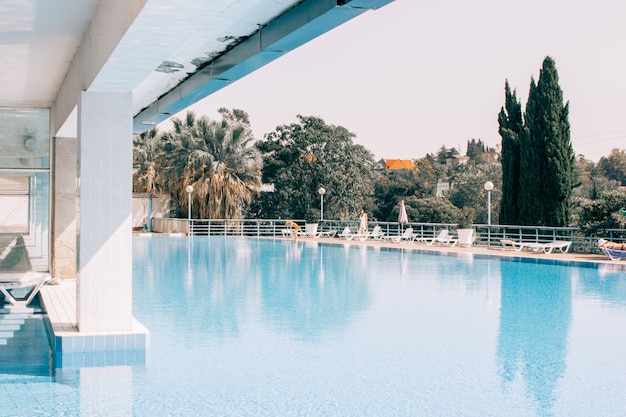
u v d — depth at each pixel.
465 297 10.59
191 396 5.11
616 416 4.75
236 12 4.97
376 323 8.29
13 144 11.36
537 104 21.84
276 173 34.47
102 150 6.41
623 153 47.16
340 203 34.44
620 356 6.59
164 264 15.86
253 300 10.15
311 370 5.94
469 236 20.98
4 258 10.23
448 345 7.04
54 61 7.77
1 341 6.93
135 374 5.75
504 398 5.15
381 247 21.62
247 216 33.84
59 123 9.80
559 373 5.92
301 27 5.09
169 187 31.81
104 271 6.40
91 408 4.76
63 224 11.07
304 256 18.42
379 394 5.22
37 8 5.58
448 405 4.96
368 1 4.38
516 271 14.41
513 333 7.70
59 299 8.80
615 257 15.90
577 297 10.60
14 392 5.16
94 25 5.83
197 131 31.97
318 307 9.51
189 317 8.64
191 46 6.82
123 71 5.54
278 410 4.79
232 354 6.53
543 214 21.50
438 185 40.72
